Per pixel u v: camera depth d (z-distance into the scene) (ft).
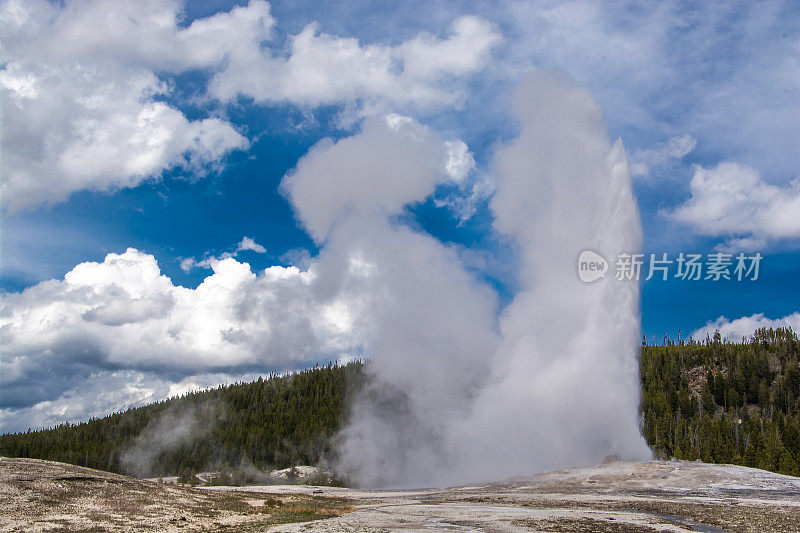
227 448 545.44
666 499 144.77
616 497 152.35
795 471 290.97
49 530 96.84
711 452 339.57
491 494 181.06
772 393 515.50
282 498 202.90
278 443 545.44
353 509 154.40
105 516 112.37
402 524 114.11
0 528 95.61
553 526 104.99
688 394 533.55
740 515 113.09
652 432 383.86
